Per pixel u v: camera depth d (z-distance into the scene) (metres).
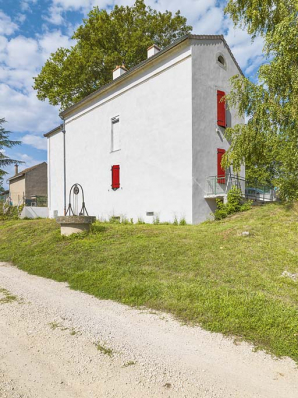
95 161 17.14
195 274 5.46
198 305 4.07
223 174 12.70
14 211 22.22
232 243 7.06
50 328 3.57
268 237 7.26
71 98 24.02
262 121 8.59
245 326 3.44
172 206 12.22
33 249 8.77
